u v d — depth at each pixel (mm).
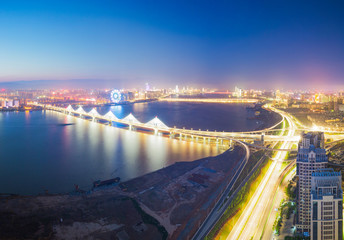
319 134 190750
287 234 175250
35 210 199625
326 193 147875
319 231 148875
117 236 179125
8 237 160500
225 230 181375
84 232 179250
